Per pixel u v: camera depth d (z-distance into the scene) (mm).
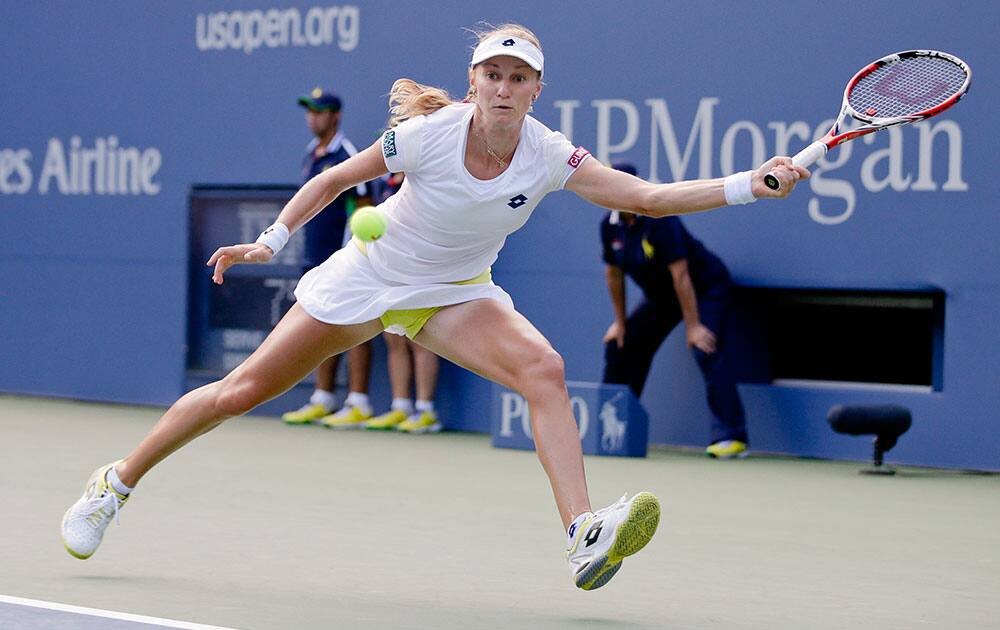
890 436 14766
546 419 7496
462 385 18047
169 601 7473
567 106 17359
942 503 12719
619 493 12812
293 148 19125
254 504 11516
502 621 7258
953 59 8047
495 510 11508
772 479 14094
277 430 17703
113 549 9148
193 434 8195
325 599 7691
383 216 7453
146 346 20203
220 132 19609
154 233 20125
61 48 20766
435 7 18203
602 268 17094
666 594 8211
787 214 16094
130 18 20234
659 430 16797
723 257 16375
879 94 8070
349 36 18750
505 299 7996
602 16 17141
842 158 15828
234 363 19469
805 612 7785
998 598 8352
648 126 16875
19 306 21203
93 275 20609
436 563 9016
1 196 21281
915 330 16719
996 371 15180
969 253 15266
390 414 18078
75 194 20719
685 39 16641
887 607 7992
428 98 7617
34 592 7625
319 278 8008
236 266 19312
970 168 15242
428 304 7859
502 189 7512
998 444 15148
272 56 19250
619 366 16344
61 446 15352
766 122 16219
